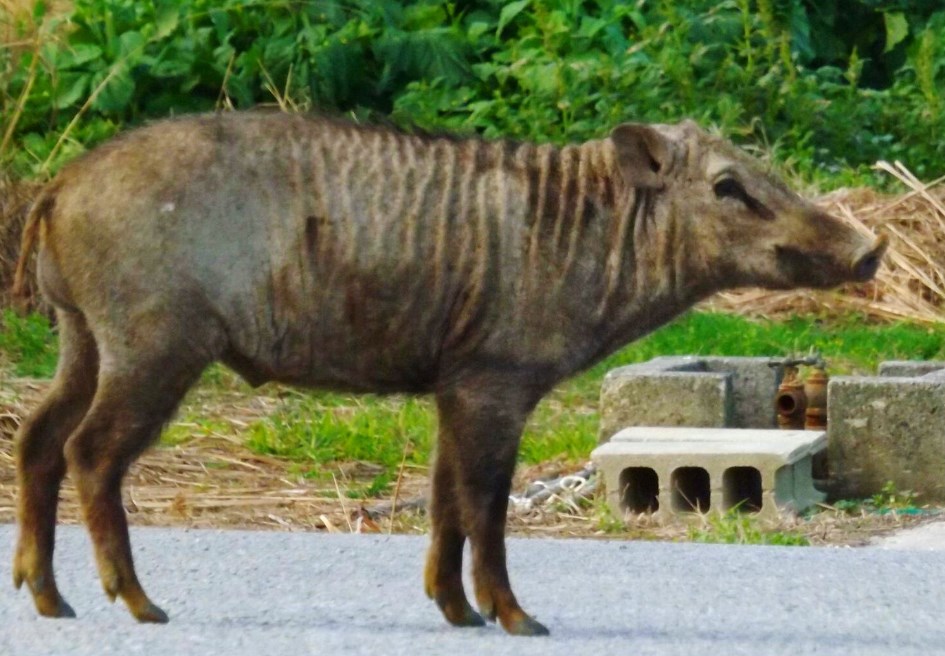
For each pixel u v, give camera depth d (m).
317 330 13.49
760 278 13.87
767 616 15.12
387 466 22.55
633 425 21.81
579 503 20.70
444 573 13.98
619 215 13.89
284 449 22.91
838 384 21.05
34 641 13.59
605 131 33.00
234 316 13.32
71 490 20.56
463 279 13.54
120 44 33.34
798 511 20.17
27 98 31.89
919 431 20.80
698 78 36.56
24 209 28.61
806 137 35.34
